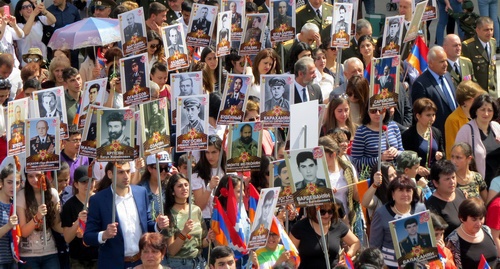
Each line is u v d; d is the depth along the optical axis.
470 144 16.47
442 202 14.61
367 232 15.06
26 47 21.72
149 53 19.03
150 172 14.50
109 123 12.86
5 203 13.97
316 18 21.81
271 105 14.34
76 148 15.55
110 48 18.75
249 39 18.56
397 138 16.22
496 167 16.58
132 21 16.95
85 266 14.24
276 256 13.52
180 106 13.40
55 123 13.47
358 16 25.09
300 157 12.72
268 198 12.54
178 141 13.41
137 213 13.44
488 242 14.05
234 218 13.76
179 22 18.52
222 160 14.88
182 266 13.68
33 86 17.28
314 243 13.45
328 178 12.71
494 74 20.88
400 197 13.53
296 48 18.64
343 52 20.17
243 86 14.38
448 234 14.52
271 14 18.62
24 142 13.48
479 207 13.79
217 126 16.30
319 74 18.89
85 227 13.38
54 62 17.67
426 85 18.38
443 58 18.31
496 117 16.66
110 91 17.11
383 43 18.83
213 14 18.28
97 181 14.36
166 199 13.81
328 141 14.61
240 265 13.82
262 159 14.57
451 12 23.88
